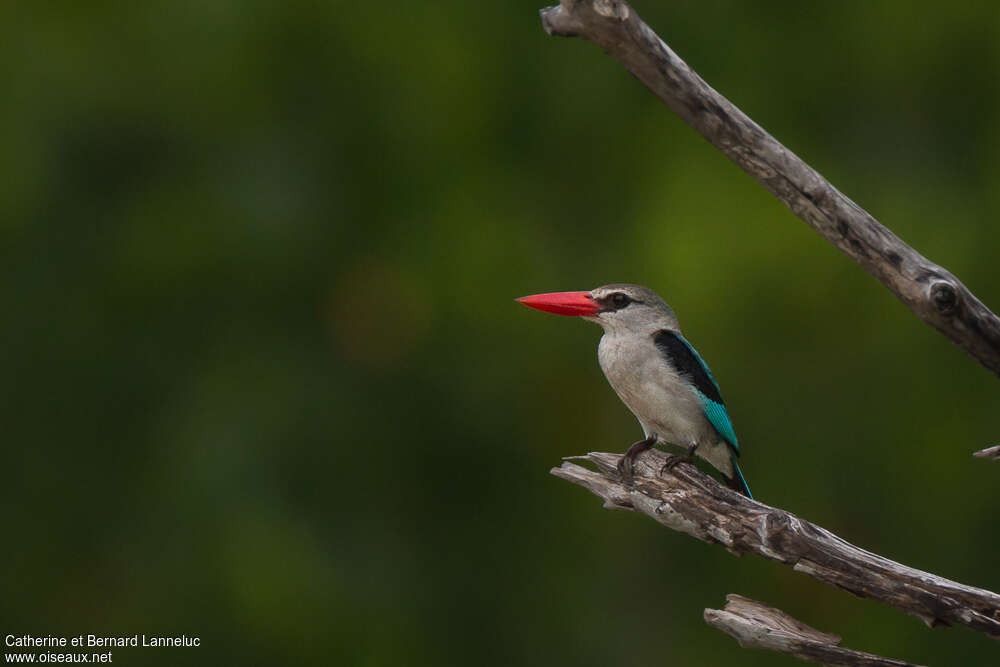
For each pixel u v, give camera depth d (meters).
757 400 12.25
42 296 13.35
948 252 11.87
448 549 13.35
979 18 12.91
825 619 12.47
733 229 11.80
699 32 13.55
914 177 12.84
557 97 13.62
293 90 13.40
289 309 13.38
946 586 5.48
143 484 13.06
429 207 13.11
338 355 13.14
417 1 13.30
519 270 12.77
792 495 12.40
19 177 12.48
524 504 13.34
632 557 13.23
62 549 13.38
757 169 5.57
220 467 12.41
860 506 12.51
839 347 12.04
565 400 12.72
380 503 13.22
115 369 13.48
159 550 12.64
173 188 13.31
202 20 13.05
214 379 12.98
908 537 12.54
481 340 12.84
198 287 13.25
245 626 11.87
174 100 13.29
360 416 13.11
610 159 13.55
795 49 13.58
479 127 13.35
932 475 12.34
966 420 12.25
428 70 13.09
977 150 12.94
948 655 12.21
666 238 11.98
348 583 12.58
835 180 12.67
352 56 13.16
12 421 13.47
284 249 12.93
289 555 11.91
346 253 13.23
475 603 13.30
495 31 13.53
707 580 12.98
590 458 6.52
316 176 13.25
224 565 11.88
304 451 12.80
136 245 13.00
